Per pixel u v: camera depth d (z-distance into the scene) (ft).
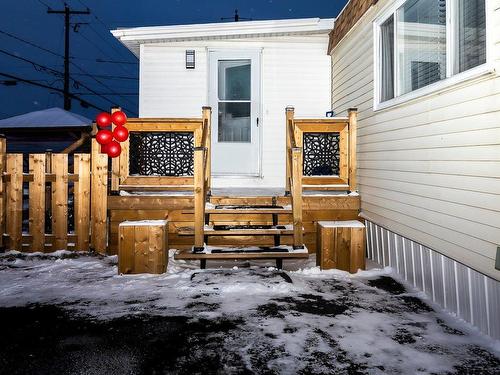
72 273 16.34
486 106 10.59
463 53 12.28
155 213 19.89
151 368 8.64
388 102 17.11
